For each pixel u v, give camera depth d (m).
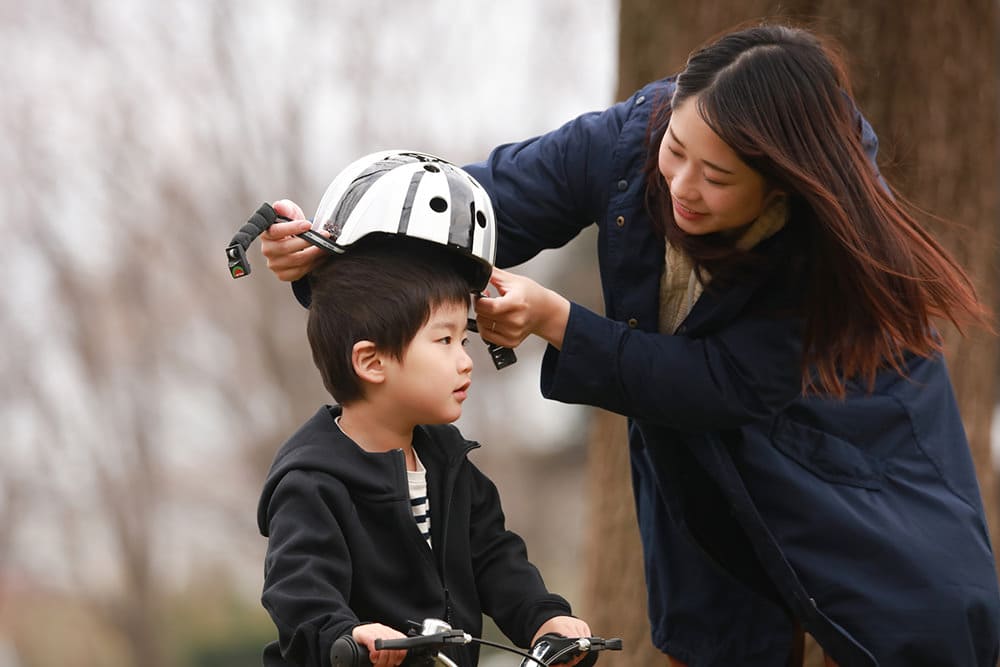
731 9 16.08
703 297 10.13
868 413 10.91
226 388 61.81
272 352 59.81
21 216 61.66
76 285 62.19
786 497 10.63
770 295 10.08
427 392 9.17
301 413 60.03
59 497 64.44
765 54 9.19
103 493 64.44
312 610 8.48
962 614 10.35
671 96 10.15
